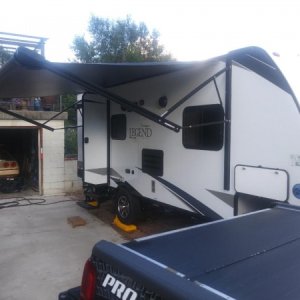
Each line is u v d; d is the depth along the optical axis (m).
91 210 8.12
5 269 4.86
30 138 10.98
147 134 6.13
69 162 10.06
